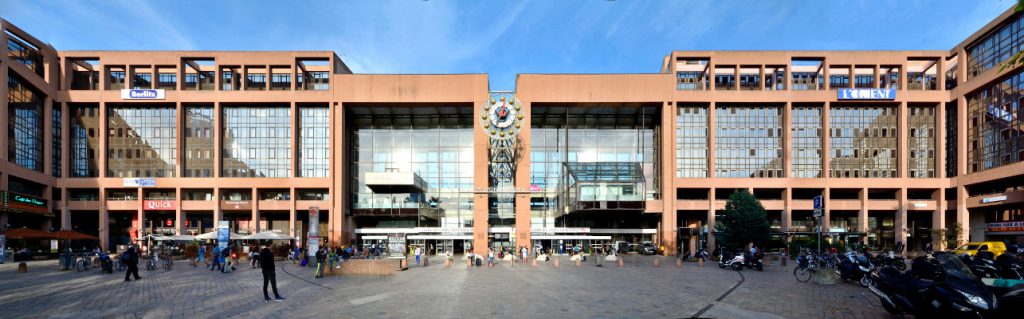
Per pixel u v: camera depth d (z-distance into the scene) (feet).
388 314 49.67
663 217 220.23
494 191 217.97
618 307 53.93
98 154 228.02
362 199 236.43
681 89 230.89
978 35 204.64
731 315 48.85
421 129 245.65
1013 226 192.54
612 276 93.86
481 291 68.39
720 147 227.61
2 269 115.14
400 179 215.31
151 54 220.84
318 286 75.31
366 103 225.35
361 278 89.71
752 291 68.08
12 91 196.75
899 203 221.66
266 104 227.61
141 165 227.20
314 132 230.07
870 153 225.35
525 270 111.45
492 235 226.58
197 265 131.95
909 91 221.46
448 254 128.98
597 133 243.60
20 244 194.90
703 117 229.66
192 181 221.46
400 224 249.34
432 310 52.03
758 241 172.35
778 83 234.79
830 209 221.66
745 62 222.07
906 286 45.50
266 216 242.37
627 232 234.58
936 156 222.89
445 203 240.32
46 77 215.92
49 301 59.41
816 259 110.01
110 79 231.09
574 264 136.98
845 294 64.64
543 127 243.81
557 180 239.91
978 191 214.48
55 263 141.28
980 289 38.81
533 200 238.68
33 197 201.87
